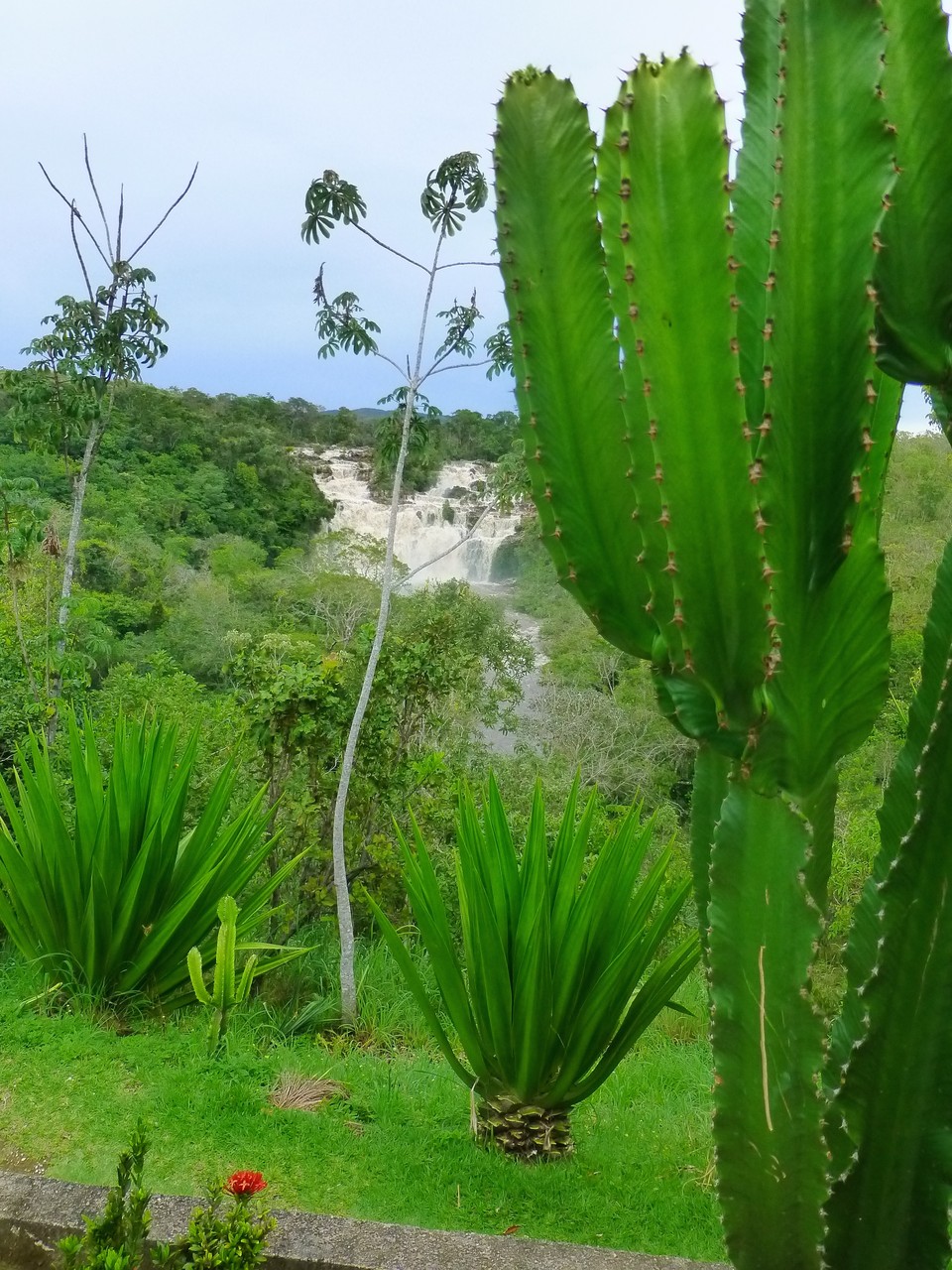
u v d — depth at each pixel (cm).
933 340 139
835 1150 152
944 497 2008
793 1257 150
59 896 431
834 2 130
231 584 3219
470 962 330
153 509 3706
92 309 708
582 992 329
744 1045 148
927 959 140
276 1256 212
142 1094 346
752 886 146
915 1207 148
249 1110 341
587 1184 312
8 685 695
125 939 427
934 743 135
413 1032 509
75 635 772
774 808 145
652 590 145
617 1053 338
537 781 336
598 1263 213
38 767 448
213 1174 304
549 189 152
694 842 174
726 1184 152
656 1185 314
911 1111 145
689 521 138
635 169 136
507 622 2706
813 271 133
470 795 356
